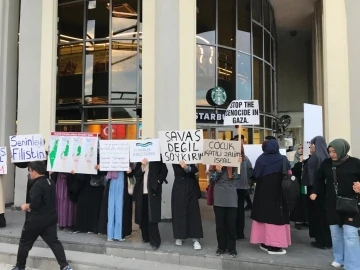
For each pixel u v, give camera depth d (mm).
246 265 4703
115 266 4914
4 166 6566
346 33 6852
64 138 6086
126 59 11828
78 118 12086
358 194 4195
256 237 5184
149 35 7715
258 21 13703
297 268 4480
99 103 11922
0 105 8891
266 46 14367
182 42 7426
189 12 7438
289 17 15289
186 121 7328
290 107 17828
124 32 11945
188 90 7355
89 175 6234
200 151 5316
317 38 13328
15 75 9383
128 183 5816
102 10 12203
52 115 8492
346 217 4211
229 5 12547
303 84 17625
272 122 14680
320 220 5277
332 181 4395
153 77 7629
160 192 5434
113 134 11719
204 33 11938
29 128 8523
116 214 5680
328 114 6887
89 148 5957
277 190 5016
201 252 5066
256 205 5160
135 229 6531
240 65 12680
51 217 4688
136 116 11602
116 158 5641
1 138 8906
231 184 4980
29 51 8625
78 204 6238
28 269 5211
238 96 12469
